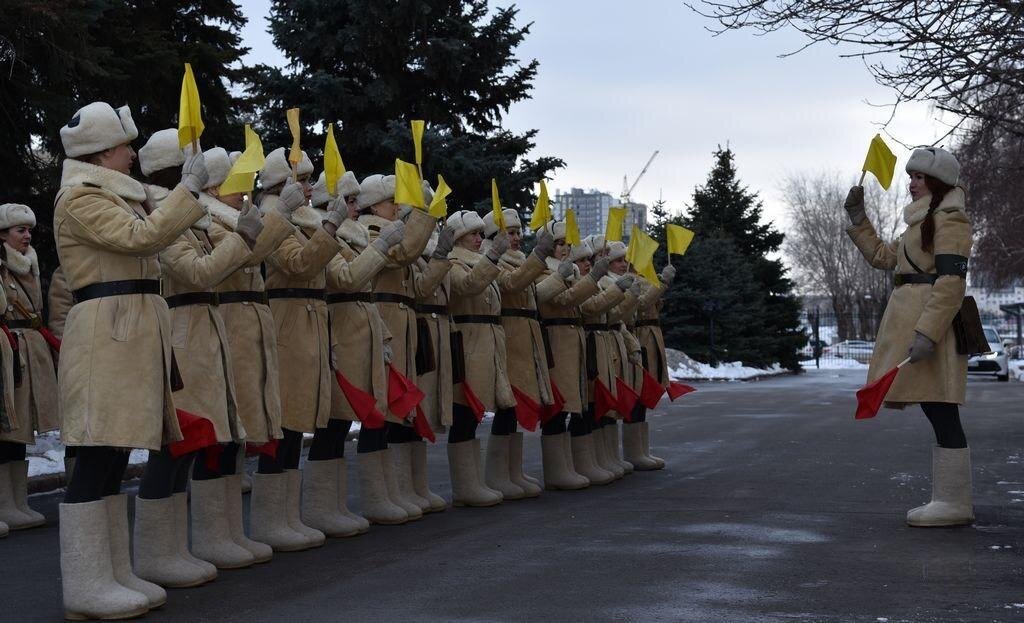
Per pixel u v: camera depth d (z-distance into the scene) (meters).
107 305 5.33
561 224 10.25
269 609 5.36
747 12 10.06
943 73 9.94
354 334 7.54
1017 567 5.96
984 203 23.58
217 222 6.55
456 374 8.66
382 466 7.95
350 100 21.31
